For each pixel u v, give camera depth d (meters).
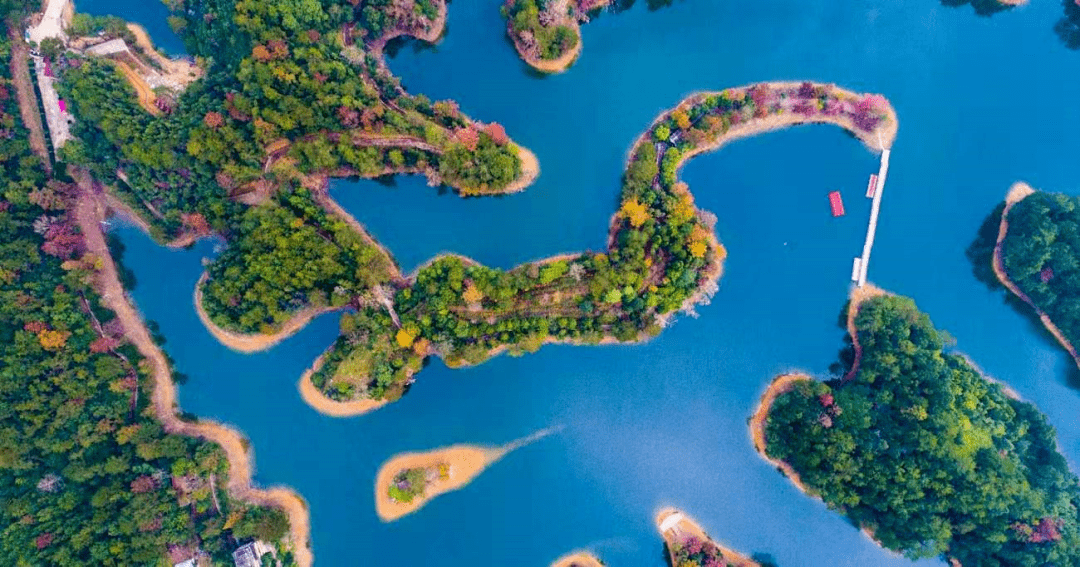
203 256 98.19
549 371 99.88
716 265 98.12
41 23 96.75
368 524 98.06
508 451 99.56
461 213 99.69
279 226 90.62
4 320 84.44
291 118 90.31
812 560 98.31
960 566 92.31
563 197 100.00
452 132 98.50
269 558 92.25
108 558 82.44
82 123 91.62
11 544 79.06
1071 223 92.06
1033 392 100.19
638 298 94.31
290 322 97.12
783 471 98.69
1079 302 92.69
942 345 95.06
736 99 98.31
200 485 91.38
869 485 89.19
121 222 97.56
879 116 98.81
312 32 91.44
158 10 99.00
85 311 93.31
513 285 93.12
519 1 96.31
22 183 89.25
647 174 94.56
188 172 91.88
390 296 95.31
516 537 98.94
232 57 92.94
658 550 98.88
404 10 96.00
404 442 98.62
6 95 91.50
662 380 100.19
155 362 97.06
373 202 99.75
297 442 98.12
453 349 93.94
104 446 88.44
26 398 84.19
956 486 85.56
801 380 98.69
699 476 99.81
